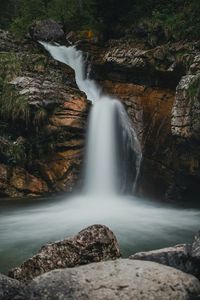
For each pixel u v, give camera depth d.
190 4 16.69
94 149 15.41
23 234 9.52
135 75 16.33
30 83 15.16
